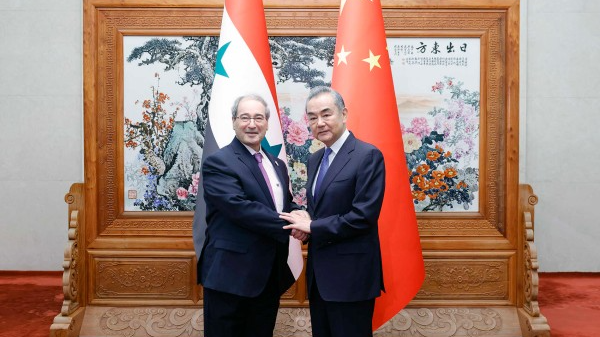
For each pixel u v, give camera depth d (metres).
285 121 3.83
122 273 3.76
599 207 5.85
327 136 2.41
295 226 2.31
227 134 3.12
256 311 2.55
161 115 3.80
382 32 3.29
